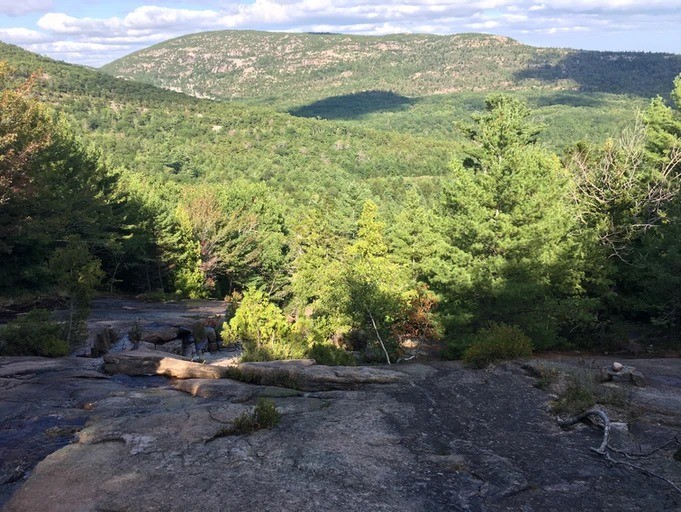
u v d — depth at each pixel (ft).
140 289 144.56
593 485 21.83
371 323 58.70
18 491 20.40
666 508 19.84
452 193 73.05
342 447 24.93
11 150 75.00
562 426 28.81
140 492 20.08
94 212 106.22
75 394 34.17
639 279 78.13
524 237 60.85
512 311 61.36
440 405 32.01
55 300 90.17
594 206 81.10
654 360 46.68
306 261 146.72
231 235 169.99
